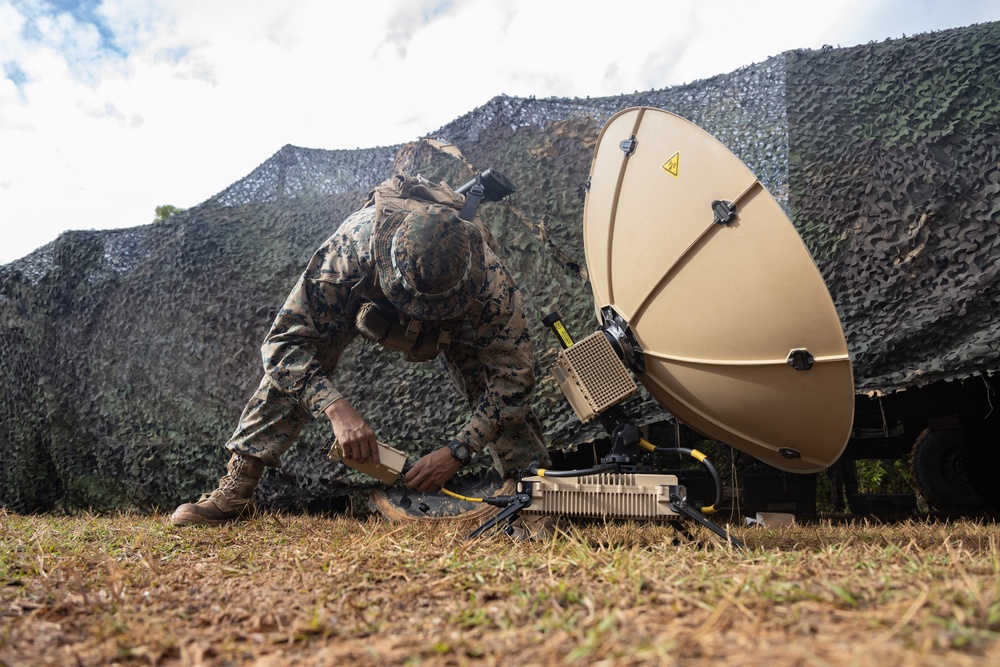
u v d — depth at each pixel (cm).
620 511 226
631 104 421
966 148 333
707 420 259
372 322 283
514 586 146
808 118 374
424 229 246
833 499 638
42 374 510
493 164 441
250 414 312
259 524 303
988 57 338
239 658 110
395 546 211
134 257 514
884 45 364
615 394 247
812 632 100
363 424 261
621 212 268
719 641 98
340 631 121
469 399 326
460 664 98
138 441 477
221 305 475
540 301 413
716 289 237
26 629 127
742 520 435
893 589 125
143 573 184
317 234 473
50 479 503
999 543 213
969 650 86
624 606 124
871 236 346
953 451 471
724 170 234
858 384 337
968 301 317
